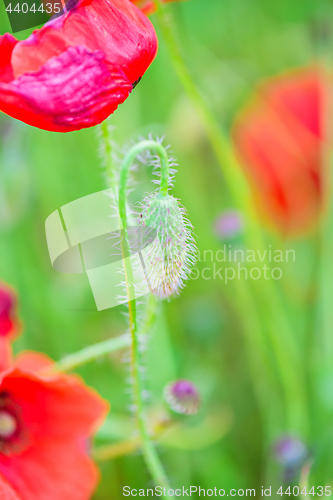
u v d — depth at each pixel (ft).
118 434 1.43
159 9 1.33
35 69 1.13
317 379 1.54
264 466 1.54
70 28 1.13
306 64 1.91
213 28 2.05
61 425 1.29
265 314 1.53
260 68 2.02
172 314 1.69
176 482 1.50
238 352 1.71
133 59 1.15
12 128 1.59
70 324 1.64
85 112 1.14
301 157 1.61
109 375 1.58
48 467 1.28
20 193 1.63
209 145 1.78
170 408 1.36
